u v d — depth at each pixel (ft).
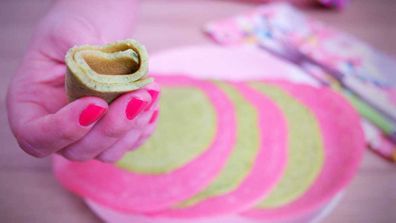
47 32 1.06
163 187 1.19
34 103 1.00
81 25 1.07
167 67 1.58
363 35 1.78
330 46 1.70
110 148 0.95
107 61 0.78
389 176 1.31
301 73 1.57
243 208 1.14
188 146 1.26
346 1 1.95
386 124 1.40
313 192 1.20
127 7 1.21
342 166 1.25
